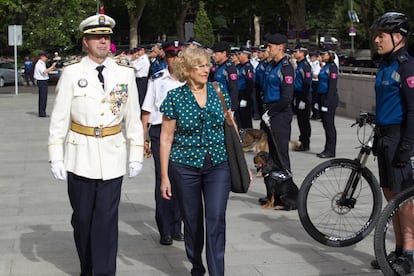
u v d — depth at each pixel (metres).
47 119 18.39
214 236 4.84
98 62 5.02
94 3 45.78
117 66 5.11
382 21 5.14
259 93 11.12
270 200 7.73
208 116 4.82
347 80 18.81
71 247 6.28
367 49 54.88
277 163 7.70
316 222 6.00
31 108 21.86
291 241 6.41
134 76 5.19
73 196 5.10
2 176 9.95
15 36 28.23
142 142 5.22
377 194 5.98
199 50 4.86
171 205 6.29
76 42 49.34
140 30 71.38
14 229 6.92
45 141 13.89
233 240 6.44
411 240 5.09
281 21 59.66
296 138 14.42
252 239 6.48
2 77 36.25
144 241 6.48
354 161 5.98
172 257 5.98
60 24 43.06
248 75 14.02
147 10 68.94
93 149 4.98
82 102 4.96
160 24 56.34
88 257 5.26
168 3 54.97
